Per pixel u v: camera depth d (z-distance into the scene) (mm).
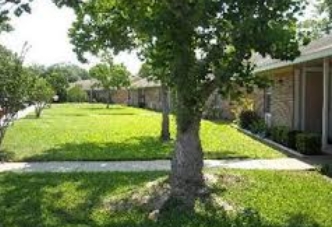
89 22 17406
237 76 8719
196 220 7895
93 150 16797
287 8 8141
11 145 18297
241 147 17578
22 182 11000
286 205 8859
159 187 9523
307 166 13328
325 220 8008
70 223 7867
